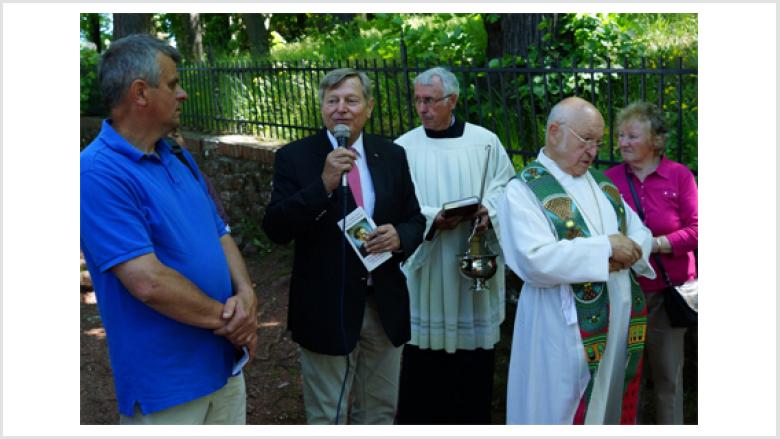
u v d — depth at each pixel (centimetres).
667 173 354
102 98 252
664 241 348
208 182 420
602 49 571
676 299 347
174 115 256
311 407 350
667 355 359
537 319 316
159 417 257
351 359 348
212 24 1603
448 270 396
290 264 705
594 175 331
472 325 404
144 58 246
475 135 411
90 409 454
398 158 359
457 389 415
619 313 318
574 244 298
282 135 795
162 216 250
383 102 675
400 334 344
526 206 310
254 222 773
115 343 254
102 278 250
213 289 266
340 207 333
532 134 549
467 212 376
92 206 240
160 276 241
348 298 333
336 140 343
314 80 761
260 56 1116
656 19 697
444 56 655
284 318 588
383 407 363
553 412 313
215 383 265
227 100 868
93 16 1521
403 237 338
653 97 543
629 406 330
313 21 1525
